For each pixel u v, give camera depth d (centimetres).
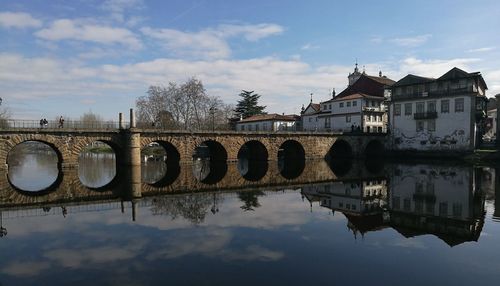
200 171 4762
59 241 1520
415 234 1612
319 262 1259
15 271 1188
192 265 1226
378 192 2828
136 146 4731
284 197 2622
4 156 4066
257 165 5688
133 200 2519
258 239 1525
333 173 4394
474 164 5316
